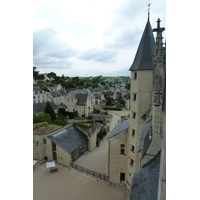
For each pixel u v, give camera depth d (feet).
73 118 220.02
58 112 224.94
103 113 261.44
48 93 333.21
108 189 81.66
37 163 110.63
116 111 311.06
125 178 81.46
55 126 139.85
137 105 69.72
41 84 467.52
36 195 78.74
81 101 228.63
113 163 84.07
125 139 79.61
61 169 103.09
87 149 132.57
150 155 39.68
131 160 76.28
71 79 629.51
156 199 27.02
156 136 38.78
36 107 209.97
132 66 73.10
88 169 97.71
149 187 31.78
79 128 139.33
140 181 36.32
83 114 226.17
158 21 45.34
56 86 442.50
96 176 93.25
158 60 39.27
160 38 44.42
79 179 91.56
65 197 77.36
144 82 67.56
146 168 38.91
